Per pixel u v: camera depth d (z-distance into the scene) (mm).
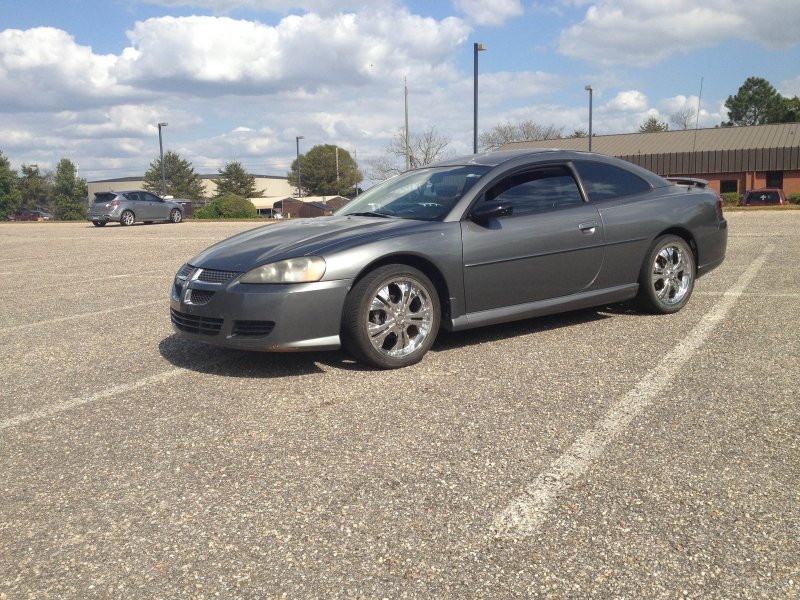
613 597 2184
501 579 2291
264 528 2656
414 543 2518
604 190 5750
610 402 3879
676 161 43312
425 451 3301
